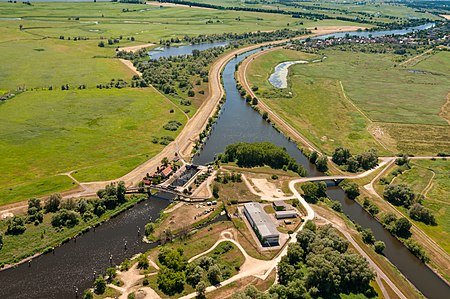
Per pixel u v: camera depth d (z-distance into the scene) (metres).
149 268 137.88
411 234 164.50
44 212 163.62
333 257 134.25
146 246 151.38
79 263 141.50
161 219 167.00
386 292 131.88
